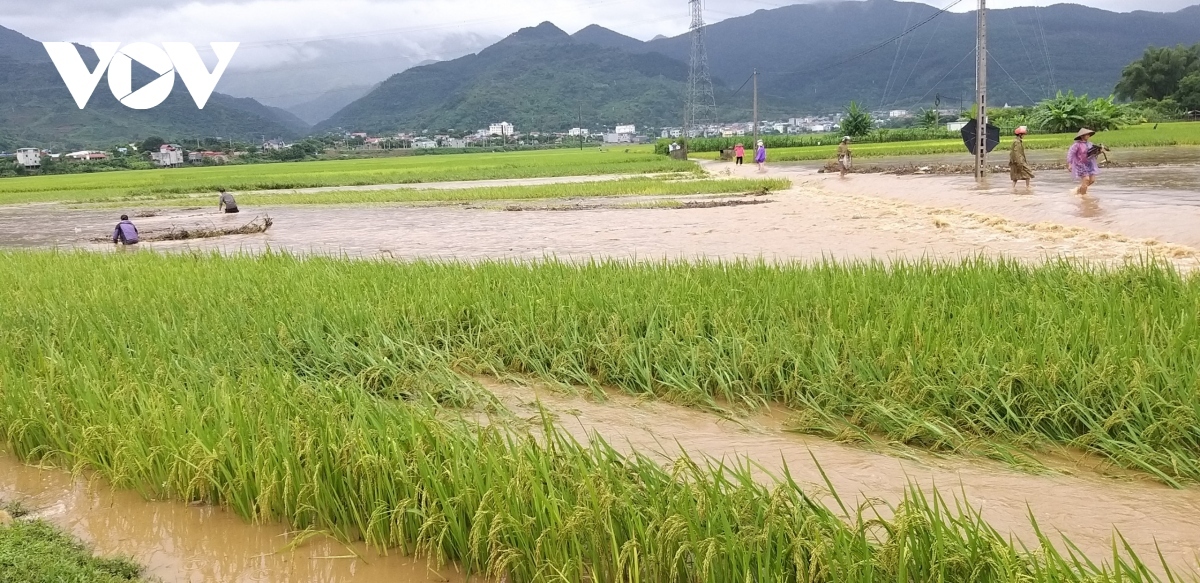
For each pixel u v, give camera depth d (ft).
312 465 13.67
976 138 73.56
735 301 23.40
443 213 76.28
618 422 18.38
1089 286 23.52
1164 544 12.11
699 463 15.75
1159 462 14.71
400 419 14.65
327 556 12.81
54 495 15.34
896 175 93.81
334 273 32.76
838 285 25.11
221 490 14.17
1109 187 62.69
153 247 57.98
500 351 23.02
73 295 29.96
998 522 12.96
